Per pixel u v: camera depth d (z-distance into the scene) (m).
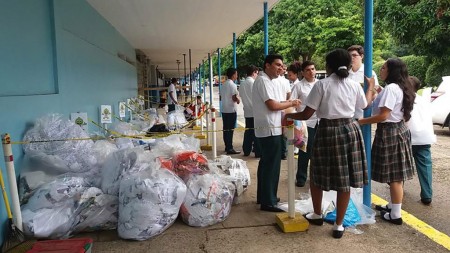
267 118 3.67
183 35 10.31
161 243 3.17
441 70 12.61
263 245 3.12
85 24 5.95
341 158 3.10
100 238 3.28
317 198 3.44
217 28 9.23
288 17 17.78
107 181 3.58
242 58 20.56
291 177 3.43
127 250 3.05
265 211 3.88
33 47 3.92
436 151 7.11
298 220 3.42
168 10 7.02
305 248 3.06
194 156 3.88
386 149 3.52
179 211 3.57
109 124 6.99
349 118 3.15
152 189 3.21
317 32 15.96
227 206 3.65
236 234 3.33
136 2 6.31
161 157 3.90
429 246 3.09
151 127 7.05
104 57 7.20
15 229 2.84
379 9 11.15
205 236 3.30
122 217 3.23
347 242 3.16
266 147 3.75
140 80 15.56
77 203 3.29
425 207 4.14
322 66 18.47
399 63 3.54
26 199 3.28
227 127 7.06
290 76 6.02
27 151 3.50
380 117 3.38
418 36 10.87
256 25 19.98
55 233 3.12
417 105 4.12
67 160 3.68
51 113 4.14
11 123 3.26
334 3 16.44
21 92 3.63
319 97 3.13
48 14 4.33
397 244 3.12
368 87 3.59
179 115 9.65
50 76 4.38
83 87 5.62
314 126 4.73
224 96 7.04
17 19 3.58
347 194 3.15
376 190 4.91
